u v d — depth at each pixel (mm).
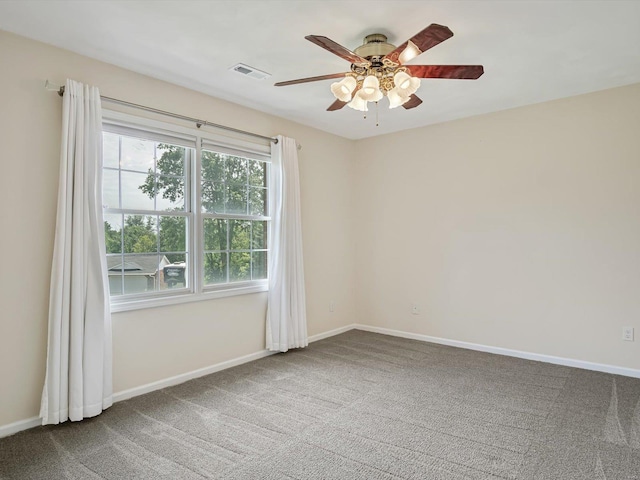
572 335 3740
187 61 2932
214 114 3656
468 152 4348
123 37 2578
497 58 2910
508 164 4086
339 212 5105
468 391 3150
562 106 3764
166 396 3072
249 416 2729
